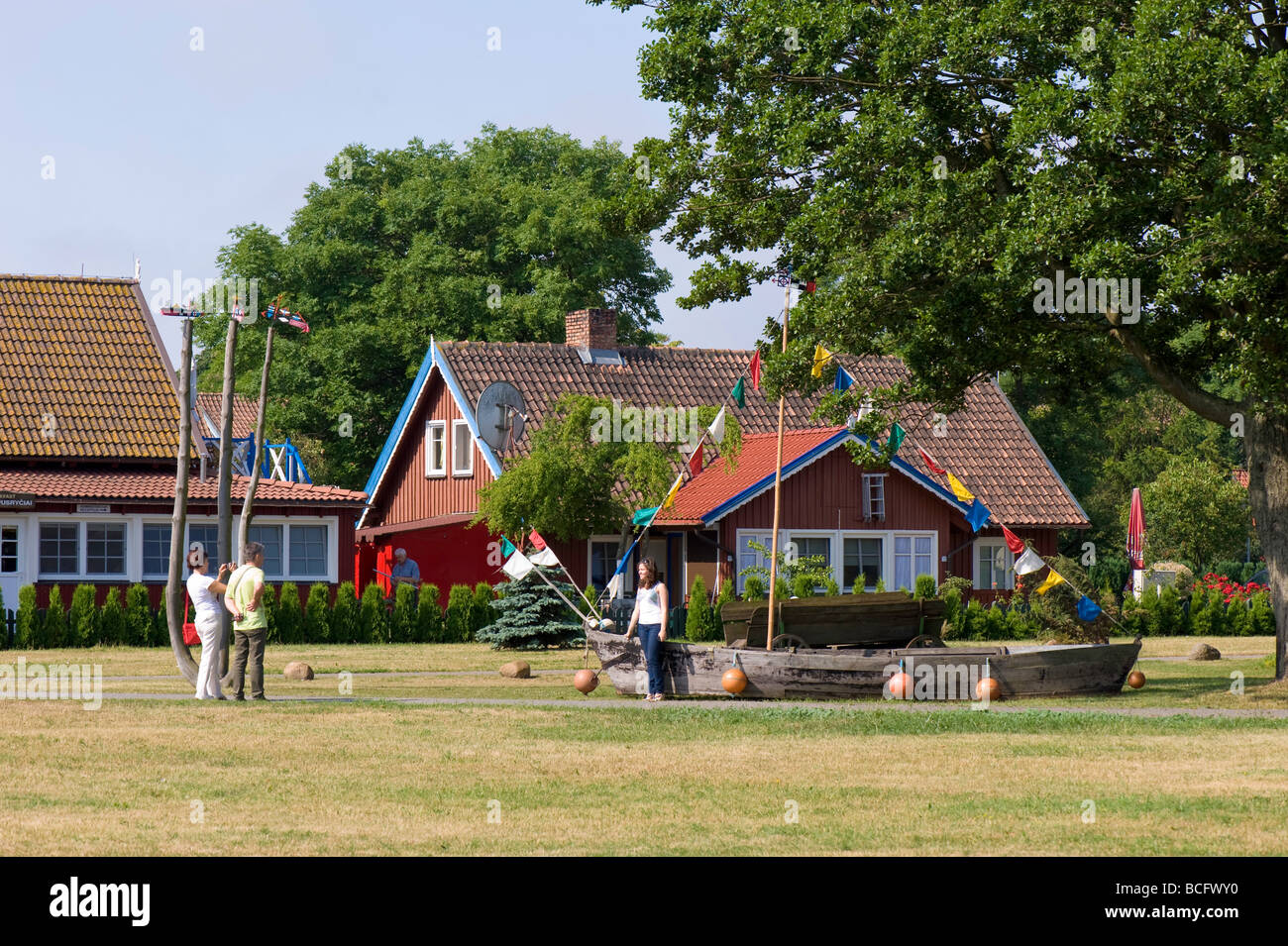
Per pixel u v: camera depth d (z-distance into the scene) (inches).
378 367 2810.0
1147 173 963.3
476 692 1088.2
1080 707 976.9
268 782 662.5
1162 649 1630.2
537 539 1166.3
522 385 2033.7
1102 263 933.2
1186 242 943.7
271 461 2486.5
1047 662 1047.6
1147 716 914.7
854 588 1827.0
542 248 2861.7
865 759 734.5
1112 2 1012.5
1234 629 1979.6
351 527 1878.7
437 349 2053.4
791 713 923.4
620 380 2107.5
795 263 1138.0
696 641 1737.2
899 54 1024.9
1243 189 911.0
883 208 1029.2
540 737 814.5
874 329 1062.4
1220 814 590.2
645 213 1171.9
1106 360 1190.9
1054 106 953.5
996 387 2284.7
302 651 1569.9
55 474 1758.1
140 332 1953.7
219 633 1023.0
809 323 1068.5
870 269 1026.1
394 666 1357.0
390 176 3132.4
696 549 1876.2
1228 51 905.5
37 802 609.9
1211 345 1131.9
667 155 1171.3
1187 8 928.3
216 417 2859.3
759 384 1150.3
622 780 669.3
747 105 1139.3
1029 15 994.7
